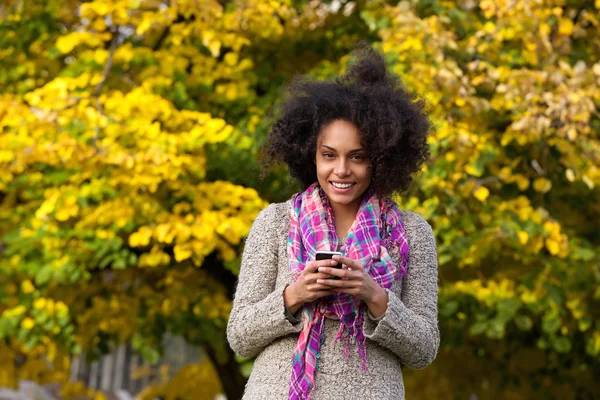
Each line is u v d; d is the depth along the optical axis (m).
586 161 6.04
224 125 6.39
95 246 6.36
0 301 6.91
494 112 6.30
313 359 2.39
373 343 2.45
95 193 6.24
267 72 7.28
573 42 6.82
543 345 6.88
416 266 2.54
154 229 6.03
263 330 2.41
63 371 8.15
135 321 7.38
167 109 6.27
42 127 5.98
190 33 6.67
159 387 9.27
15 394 12.88
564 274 6.35
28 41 7.37
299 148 2.63
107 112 6.28
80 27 7.26
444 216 6.09
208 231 5.89
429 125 2.67
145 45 7.24
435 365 8.12
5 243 6.95
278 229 2.55
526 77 5.77
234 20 6.36
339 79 2.71
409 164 2.59
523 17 5.98
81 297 7.34
